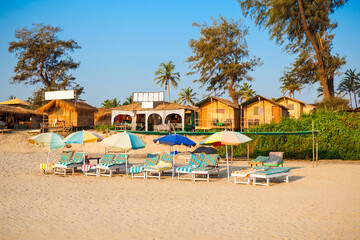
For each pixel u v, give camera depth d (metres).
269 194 10.42
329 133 22.77
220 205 8.73
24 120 45.62
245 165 19.34
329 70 38.78
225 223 6.84
